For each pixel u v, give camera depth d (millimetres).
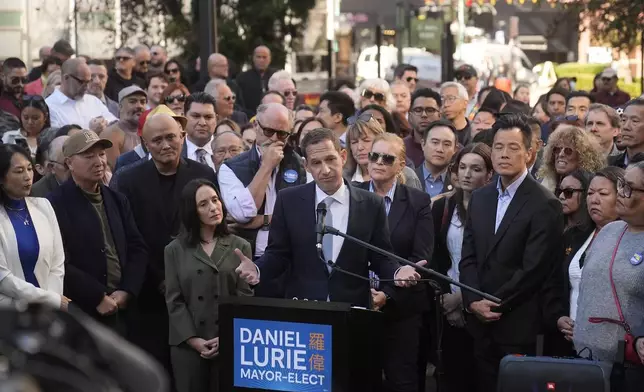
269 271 8367
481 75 32438
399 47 29406
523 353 8695
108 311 8805
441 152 10844
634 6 23500
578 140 9562
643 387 7180
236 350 7566
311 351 7375
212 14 17078
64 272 8695
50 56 18344
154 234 9312
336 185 8328
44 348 3240
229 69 21547
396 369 9031
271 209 9680
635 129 10031
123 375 3316
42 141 10656
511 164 8680
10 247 8133
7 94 15062
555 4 27938
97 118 12648
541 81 35281
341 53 31188
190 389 8758
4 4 21375
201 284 8734
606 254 7469
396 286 8656
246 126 13867
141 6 22578
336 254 8289
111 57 22297
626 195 7281
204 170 9602
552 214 8680
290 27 25109
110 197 9094
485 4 42188
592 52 40562
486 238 8828
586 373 7031
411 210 9203
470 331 8953
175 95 13117
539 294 8734
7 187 8156
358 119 10359
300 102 23797
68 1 21906
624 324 7305
